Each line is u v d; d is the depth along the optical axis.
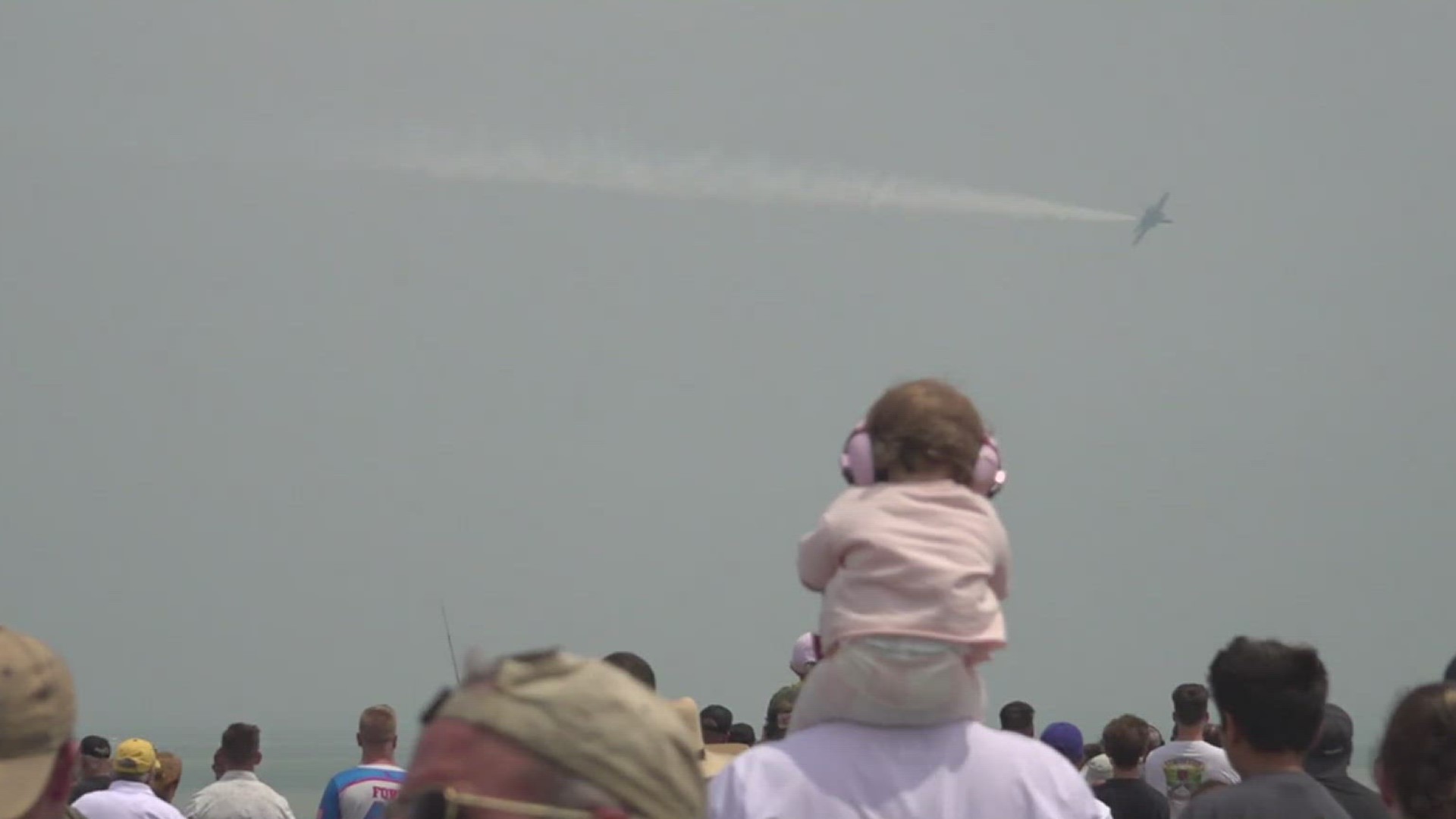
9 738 7.16
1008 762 9.52
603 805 4.96
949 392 9.84
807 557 9.80
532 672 5.16
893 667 9.16
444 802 4.92
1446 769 10.42
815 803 9.34
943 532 9.34
